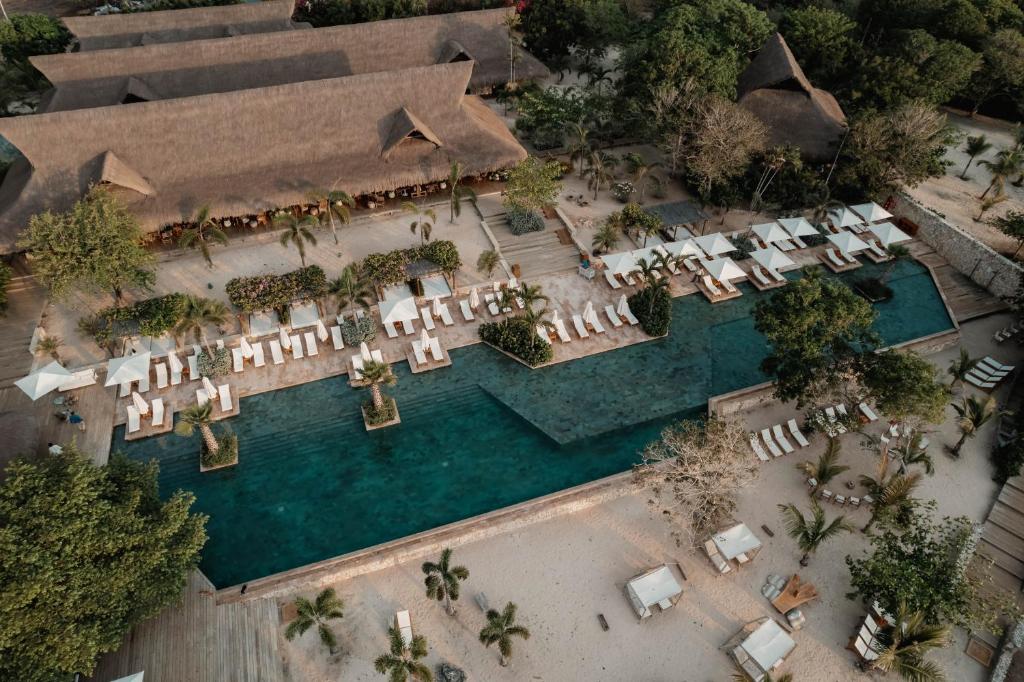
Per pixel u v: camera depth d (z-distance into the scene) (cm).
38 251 3067
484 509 2661
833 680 2189
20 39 5625
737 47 5128
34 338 3241
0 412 2881
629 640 2284
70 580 1892
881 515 2494
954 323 3559
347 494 2717
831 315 2791
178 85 4584
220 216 3722
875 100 4750
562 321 3509
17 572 1823
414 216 4188
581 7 5719
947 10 5659
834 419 2981
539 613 2352
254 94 3841
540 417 3047
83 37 5088
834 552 2564
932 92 4709
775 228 3919
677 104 4325
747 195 4391
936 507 2712
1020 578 2475
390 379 2858
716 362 3353
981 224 4200
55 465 2147
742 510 2700
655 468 2647
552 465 2838
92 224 3097
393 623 2303
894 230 3894
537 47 6000
